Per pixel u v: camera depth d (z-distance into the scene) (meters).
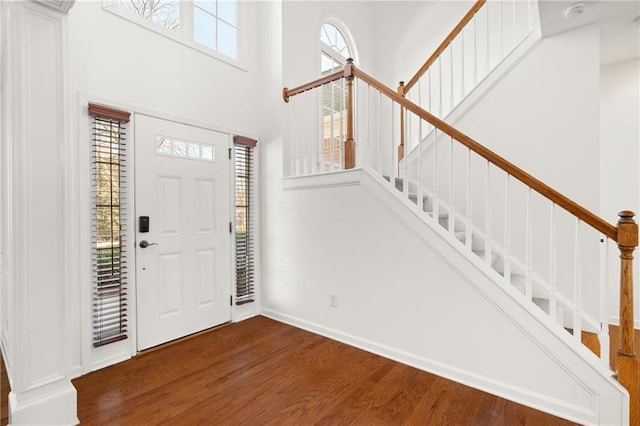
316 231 2.96
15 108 1.57
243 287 3.37
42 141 1.64
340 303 2.78
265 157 3.44
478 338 2.04
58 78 1.69
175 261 2.76
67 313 1.70
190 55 2.90
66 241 1.71
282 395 1.95
